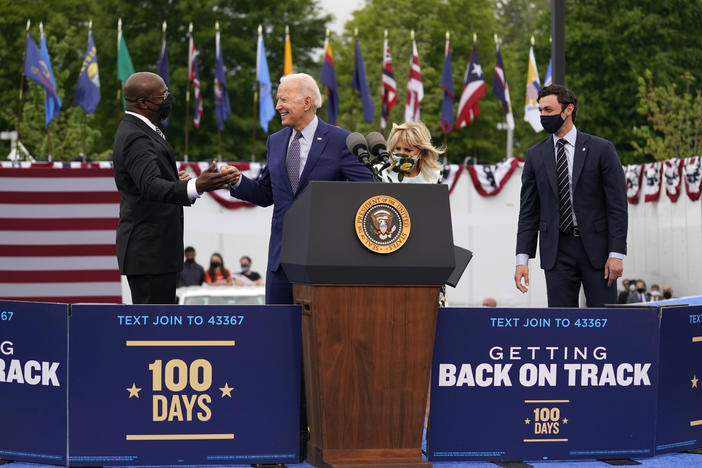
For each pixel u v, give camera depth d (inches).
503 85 2153.1
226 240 1321.4
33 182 888.9
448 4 4498.0
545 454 404.8
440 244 357.1
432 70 3863.2
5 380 388.2
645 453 414.0
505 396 401.7
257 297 1099.3
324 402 359.6
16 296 892.6
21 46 3836.1
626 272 1407.5
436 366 396.2
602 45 3457.2
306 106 441.1
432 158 520.1
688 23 3464.6
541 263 538.9
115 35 3772.1
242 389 382.6
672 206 1259.8
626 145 3464.6
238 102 3747.5
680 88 3390.7
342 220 352.5
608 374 409.7
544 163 532.1
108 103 3814.0
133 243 427.2
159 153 426.6
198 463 381.1
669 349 420.5
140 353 377.7
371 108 2198.6
